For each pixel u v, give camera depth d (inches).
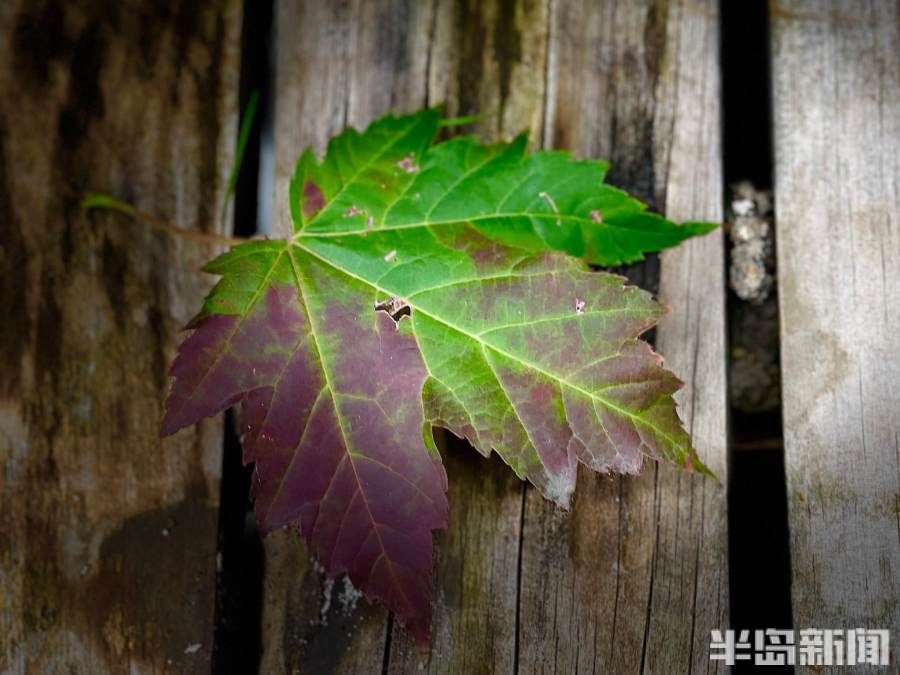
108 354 13.6
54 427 13.4
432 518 11.8
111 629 13.0
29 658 12.9
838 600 12.6
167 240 13.8
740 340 13.6
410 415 12.0
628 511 12.9
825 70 13.7
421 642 11.6
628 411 11.9
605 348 12.0
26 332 13.6
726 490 12.9
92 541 13.2
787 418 13.0
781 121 13.7
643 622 12.7
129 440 13.4
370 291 12.3
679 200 13.6
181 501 13.3
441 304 12.2
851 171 13.4
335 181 12.8
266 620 13.0
